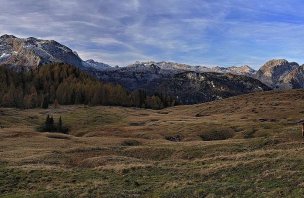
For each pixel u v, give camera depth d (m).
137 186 37.75
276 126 100.06
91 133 113.25
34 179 42.84
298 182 30.89
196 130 107.25
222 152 56.62
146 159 59.25
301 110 143.38
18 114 173.75
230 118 137.12
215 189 32.84
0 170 46.81
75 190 36.78
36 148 70.94
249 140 64.00
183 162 48.84
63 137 93.31
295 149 45.59
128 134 106.19
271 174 34.56
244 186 32.38
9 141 81.06
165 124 126.50
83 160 55.28
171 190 34.50
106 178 42.31
